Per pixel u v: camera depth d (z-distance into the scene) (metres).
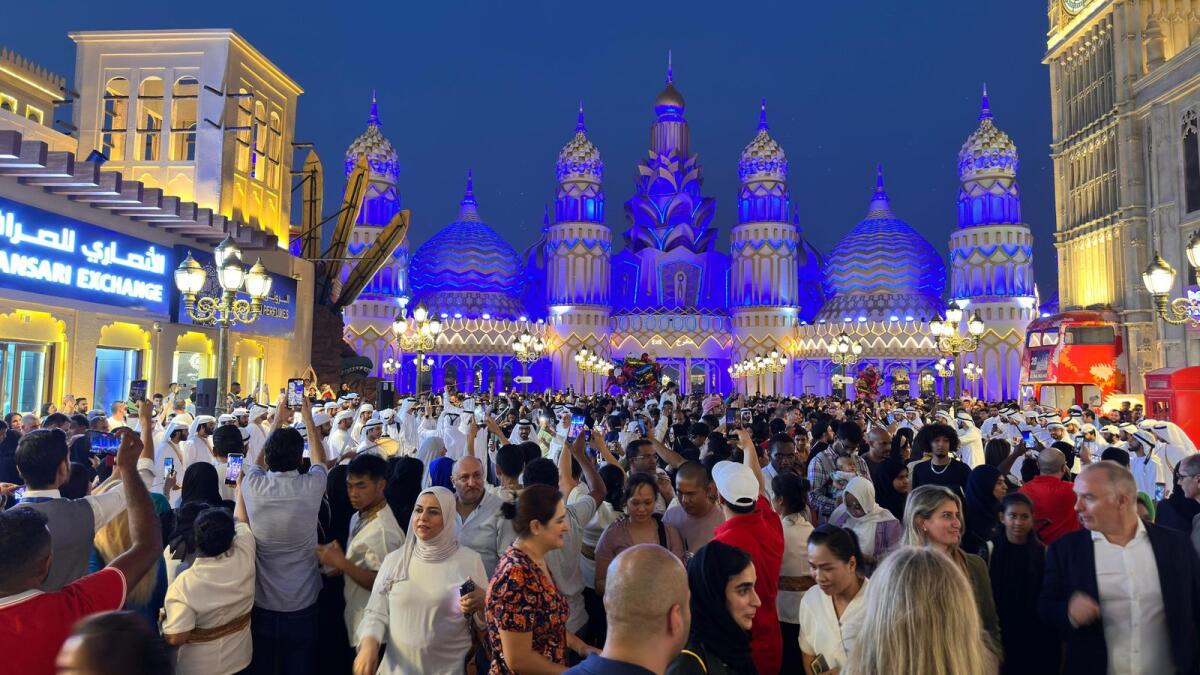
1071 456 9.19
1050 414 19.53
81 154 24.45
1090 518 4.42
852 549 4.21
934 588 2.62
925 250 84.31
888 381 75.62
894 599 2.65
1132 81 45.53
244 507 5.64
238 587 4.90
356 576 5.32
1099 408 35.81
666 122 89.69
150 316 21.03
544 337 78.69
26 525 3.22
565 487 6.86
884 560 2.82
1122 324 44.72
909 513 4.81
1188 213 40.03
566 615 4.18
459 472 6.05
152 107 25.97
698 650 3.64
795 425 13.23
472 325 78.00
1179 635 4.21
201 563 4.83
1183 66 40.19
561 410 15.16
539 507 4.17
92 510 4.50
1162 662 4.22
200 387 13.69
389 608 4.73
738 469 5.13
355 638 5.42
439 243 86.81
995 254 71.81
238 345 25.58
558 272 79.06
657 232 87.69
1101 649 4.31
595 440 7.61
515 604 3.95
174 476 8.27
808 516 6.32
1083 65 52.09
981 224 72.75
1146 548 4.34
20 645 3.06
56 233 17.81
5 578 3.14
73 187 17.50
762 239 79.12
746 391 77.69
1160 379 24.00
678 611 2.73
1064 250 53.91
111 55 24.69
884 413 25.88
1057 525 6.50
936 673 2.52
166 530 5.69
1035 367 45.53
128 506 3.73
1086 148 51.56
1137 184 44.94
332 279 33.66
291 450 5.62
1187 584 4.29
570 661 5.86
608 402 25.72
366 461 5.62
